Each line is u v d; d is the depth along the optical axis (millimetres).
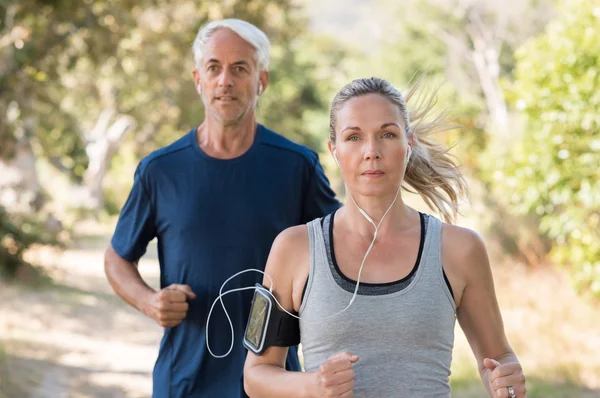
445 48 34500
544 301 10812
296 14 18250
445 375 2668
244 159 3988
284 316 2758
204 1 14234
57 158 28984
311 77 42562
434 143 3178
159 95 25203
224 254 3922
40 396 7703
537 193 9445
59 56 14953
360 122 2635
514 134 12656
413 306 2609
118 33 14594
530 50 9633
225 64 3959
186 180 3969
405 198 13867
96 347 10469
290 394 2609
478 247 2713
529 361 8852
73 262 19250
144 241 4086
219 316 3912
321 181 4113
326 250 2695
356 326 2605
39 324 11508
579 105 8938
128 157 42594
